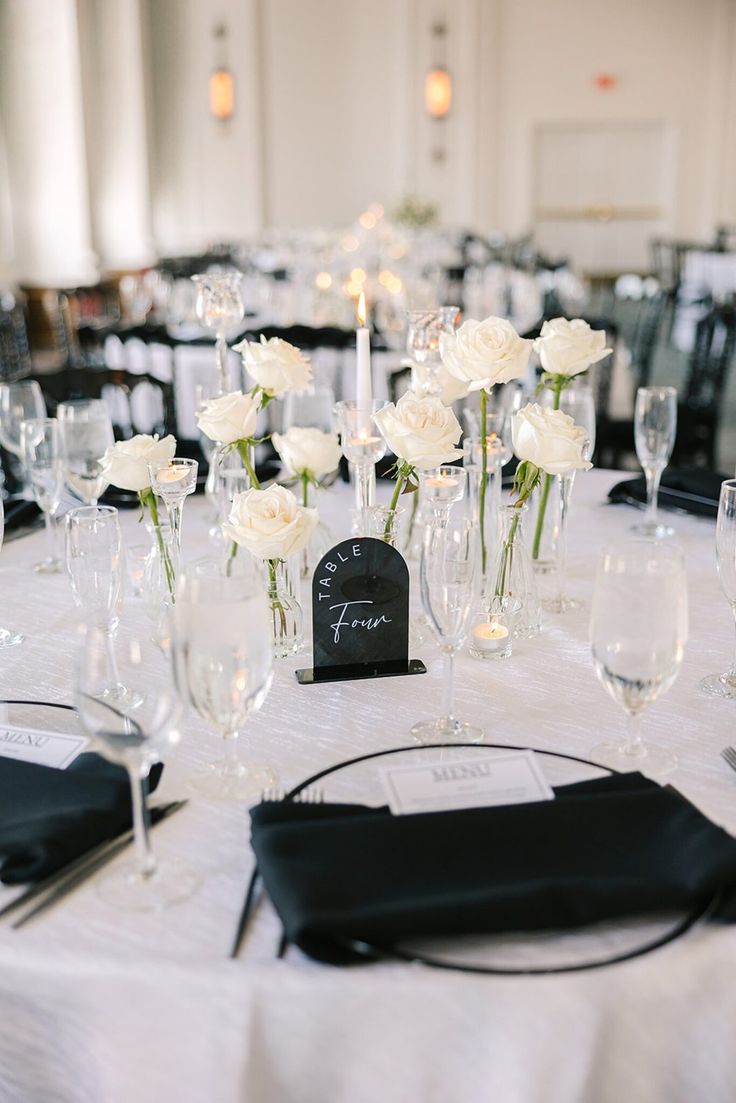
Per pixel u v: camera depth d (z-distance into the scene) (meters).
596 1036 0.86
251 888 0.98
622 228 13.12
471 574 1.21
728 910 0.92
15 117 9.34
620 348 4.93
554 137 12.84
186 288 5.65
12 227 9.51
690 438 4.39
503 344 1.43
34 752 1.22
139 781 1.00
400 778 1.09
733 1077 0.90
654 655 1.10
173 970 0.88
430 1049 0.87
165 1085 0.89
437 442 1.41
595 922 0.91
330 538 1.80
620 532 2.07
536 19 12.41
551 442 1.40
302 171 12.41
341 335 4.12
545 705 1.36
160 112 12.15
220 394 2.31
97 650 0.99
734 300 4.77
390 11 12.09
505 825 1.01
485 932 0.89
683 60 12.55
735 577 1.37
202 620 1.03
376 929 0.88
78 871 1.01
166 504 1.57
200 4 11.86
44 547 2.05
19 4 9.17
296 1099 0.89
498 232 12.92
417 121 12.34
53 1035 0.92
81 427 1.96
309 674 1.44
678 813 1.03
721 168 12.84
